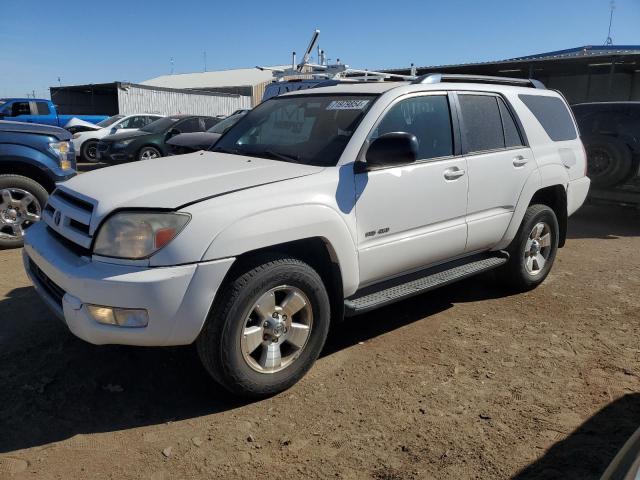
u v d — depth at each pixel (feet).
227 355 10.12
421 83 13.89
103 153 46.83
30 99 64.08
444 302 16.66
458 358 12.96
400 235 12.89
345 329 14.52
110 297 9.47
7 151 20.61
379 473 8.93
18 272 18.15
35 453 9.29
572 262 21.63
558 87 75.97
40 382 11.41
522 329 14.73
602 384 11.84
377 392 11.36
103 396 11.04
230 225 9.87
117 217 9.87
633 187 27.66
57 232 11.56
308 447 9.58
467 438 9.86
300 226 10.68
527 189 16.16
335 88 14.53
